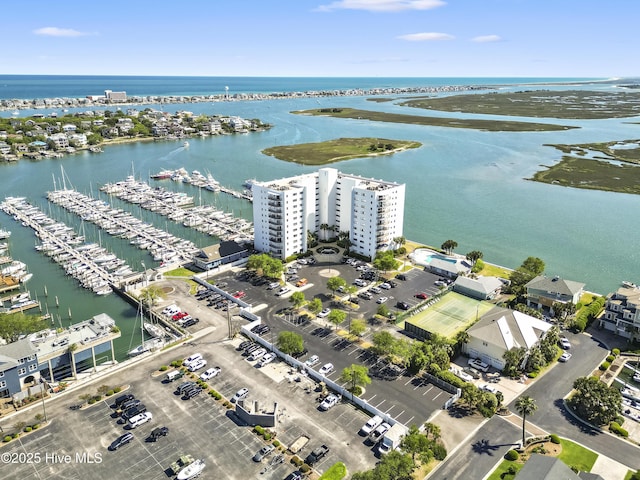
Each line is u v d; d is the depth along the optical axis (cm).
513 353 12725
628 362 13688
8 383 11731
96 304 17750
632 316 14688
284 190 19962
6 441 10544
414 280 18975
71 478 9612
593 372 13250
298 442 10600
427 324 15138
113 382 12694
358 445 10556
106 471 9800
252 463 10031
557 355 13950
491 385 12638
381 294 17712
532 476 8481
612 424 11100
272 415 10994
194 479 9581
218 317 16125
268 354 13775
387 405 11844
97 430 10950
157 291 17262
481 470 9844
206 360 13700
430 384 12725
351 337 14925
